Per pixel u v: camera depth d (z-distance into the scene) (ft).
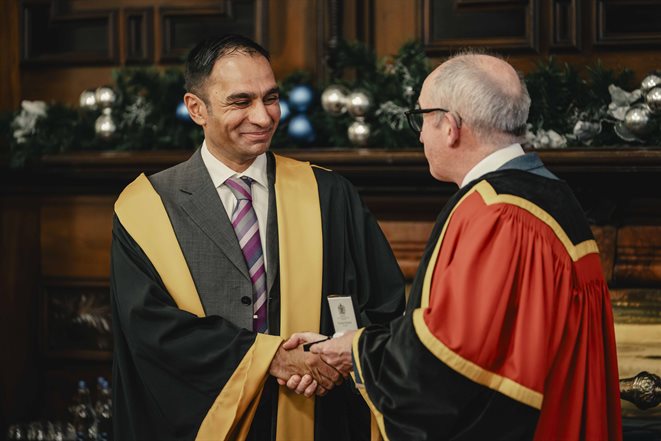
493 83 7.82
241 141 8.92
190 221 9.16
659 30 13.57
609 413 8.19
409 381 7.41
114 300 9.16
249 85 8.78
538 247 7.48
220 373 8.65
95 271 14.97
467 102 7.80
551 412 7.57
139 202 9.30
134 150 13.80
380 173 13.03
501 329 7.32
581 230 7.89
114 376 9.24
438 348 7.30
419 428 7.43
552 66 12.58
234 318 8.96
